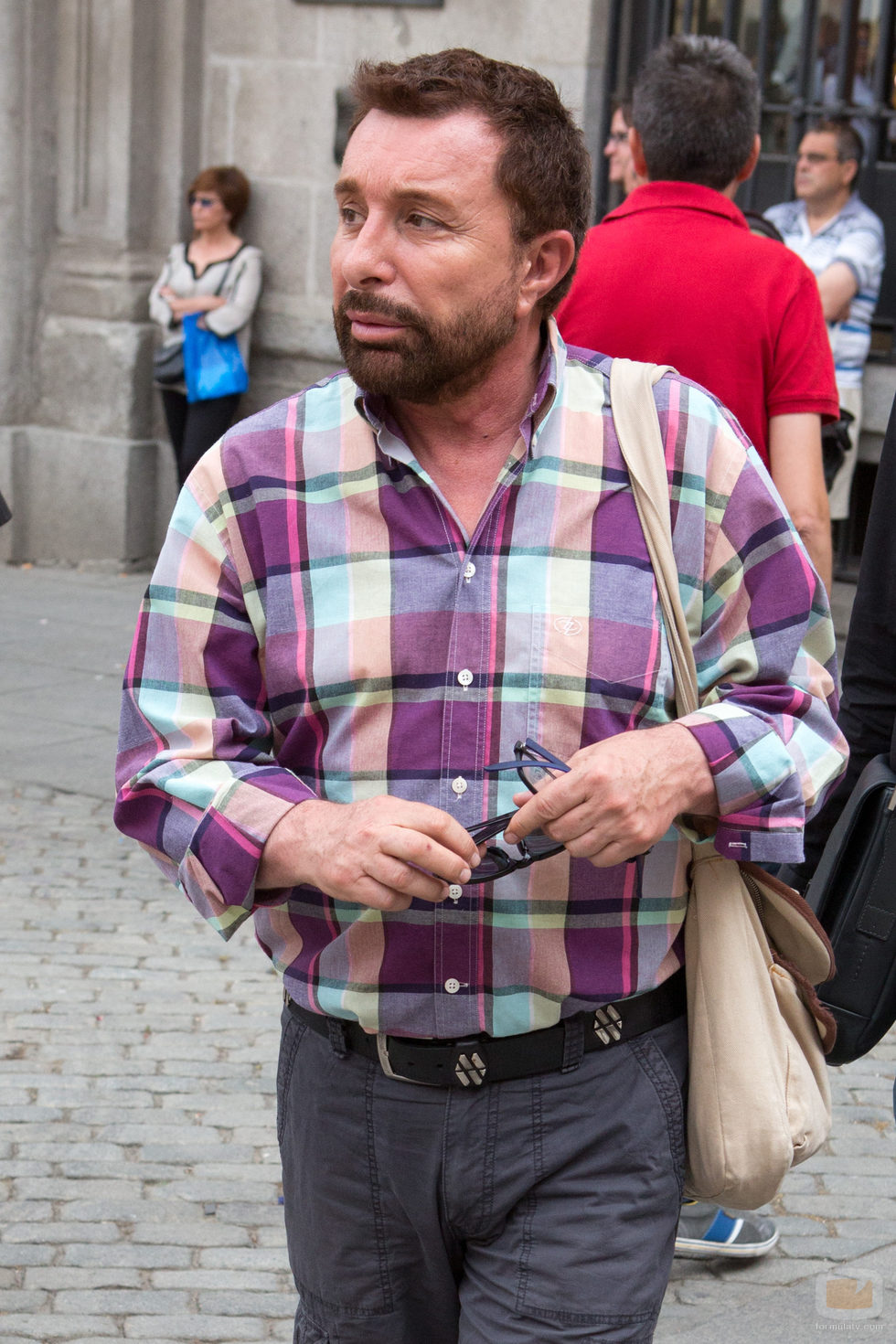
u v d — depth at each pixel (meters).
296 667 1.63
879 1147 3.45
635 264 2.93
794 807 1.60
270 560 1.64
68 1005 3.97
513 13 7.64
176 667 1.65
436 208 1.52
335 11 8.03
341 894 1.51
